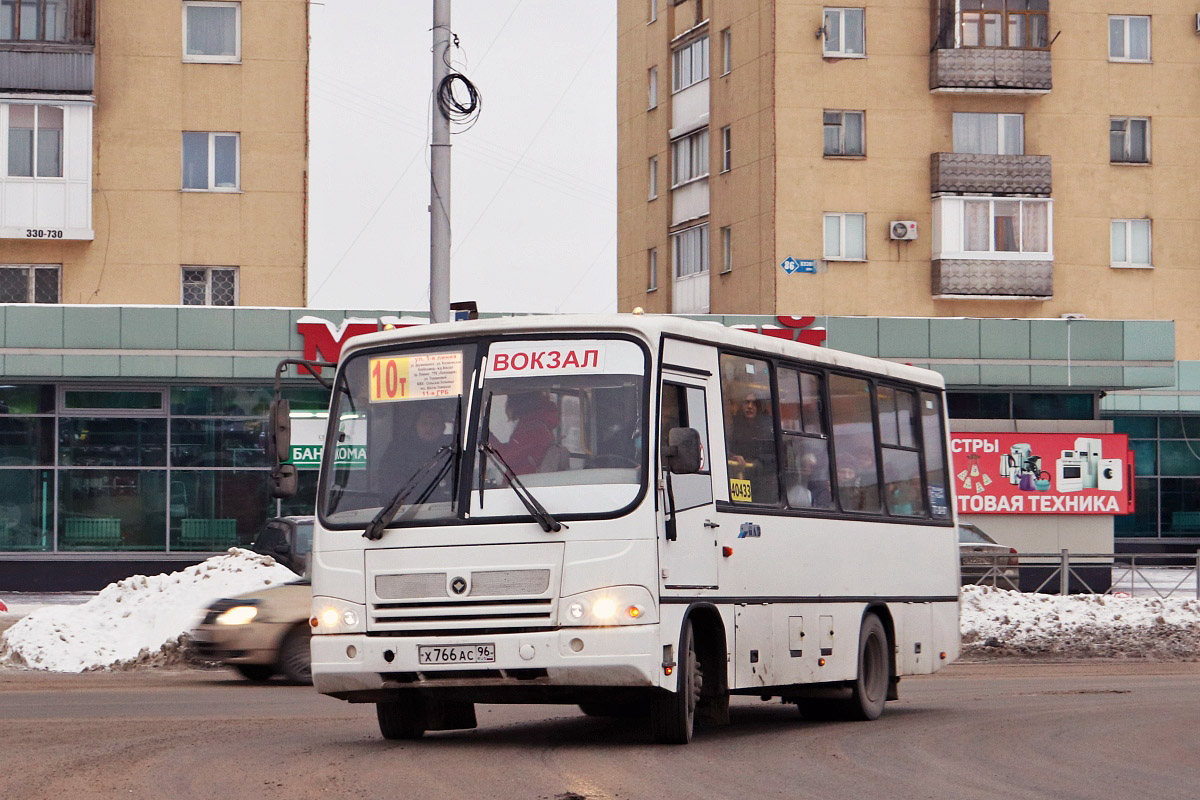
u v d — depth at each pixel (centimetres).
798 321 3806
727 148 4844
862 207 4534
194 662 2102
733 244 4766
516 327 1148
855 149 4550
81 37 3847
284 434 1174
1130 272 4631
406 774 1002
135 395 3644
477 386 1144
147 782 967
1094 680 2012
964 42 4534
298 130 3944
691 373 1182
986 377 3875
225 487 3662
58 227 3831
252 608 1881
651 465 1108
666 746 1163
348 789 938
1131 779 1055
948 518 1670
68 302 3862
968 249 4522
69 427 3625
